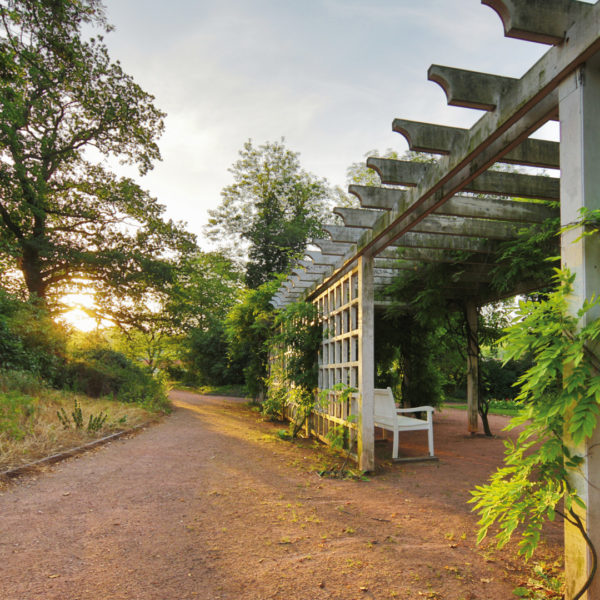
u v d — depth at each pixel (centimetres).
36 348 1066
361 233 530
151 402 1098
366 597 220
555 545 293
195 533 304
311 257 635
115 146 1656
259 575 243
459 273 620
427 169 342
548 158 314
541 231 483
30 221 1542
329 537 300
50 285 1605
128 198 1630
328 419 679
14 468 445
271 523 326
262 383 1356
